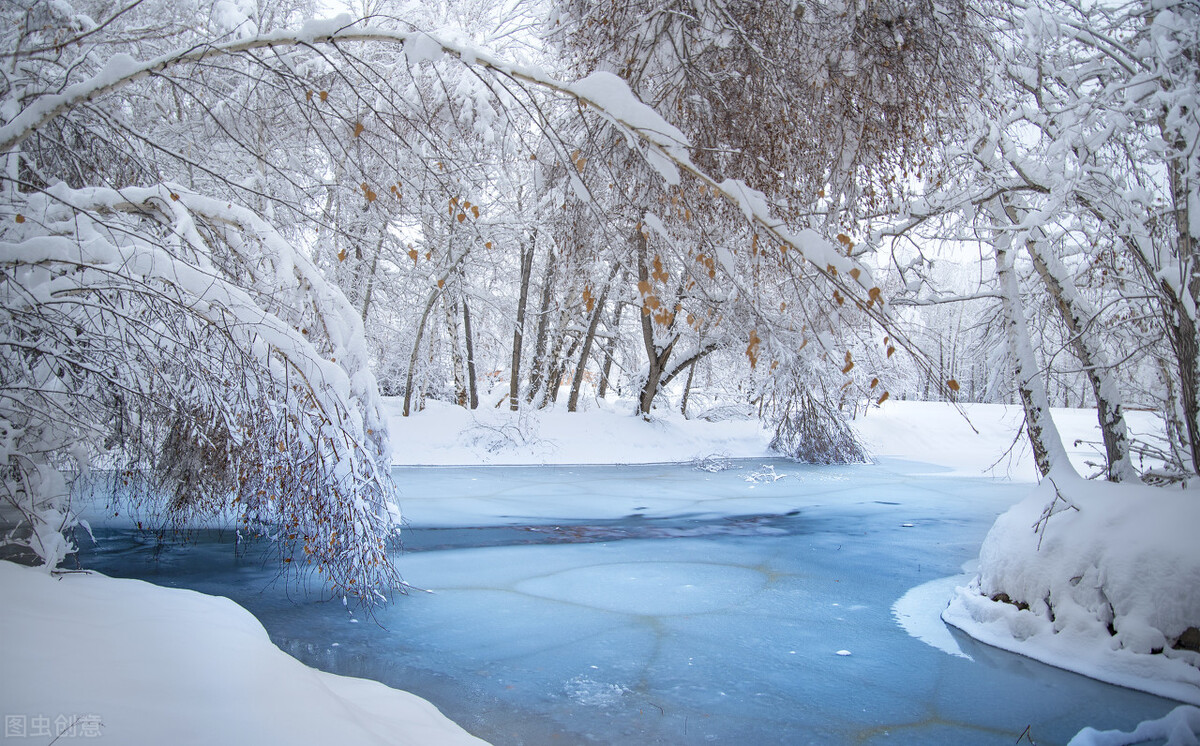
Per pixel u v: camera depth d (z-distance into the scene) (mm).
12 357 4988
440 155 4797
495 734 4957
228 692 2992
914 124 7219
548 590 8719
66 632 3113
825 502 16125
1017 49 8719
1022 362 9023
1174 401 8391
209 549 9695
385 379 27219
